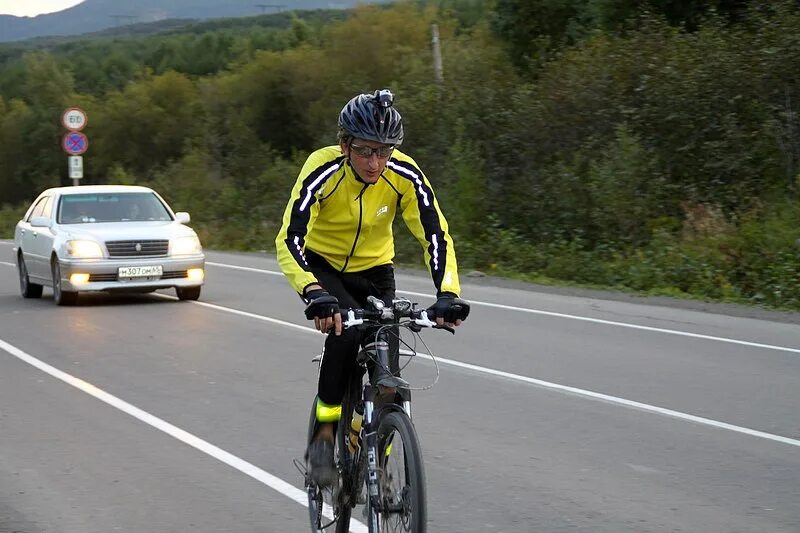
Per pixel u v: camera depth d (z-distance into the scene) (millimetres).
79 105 63344
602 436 9023
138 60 105250
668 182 24672
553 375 11719
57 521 6895
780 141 23562
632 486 7570
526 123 27500
